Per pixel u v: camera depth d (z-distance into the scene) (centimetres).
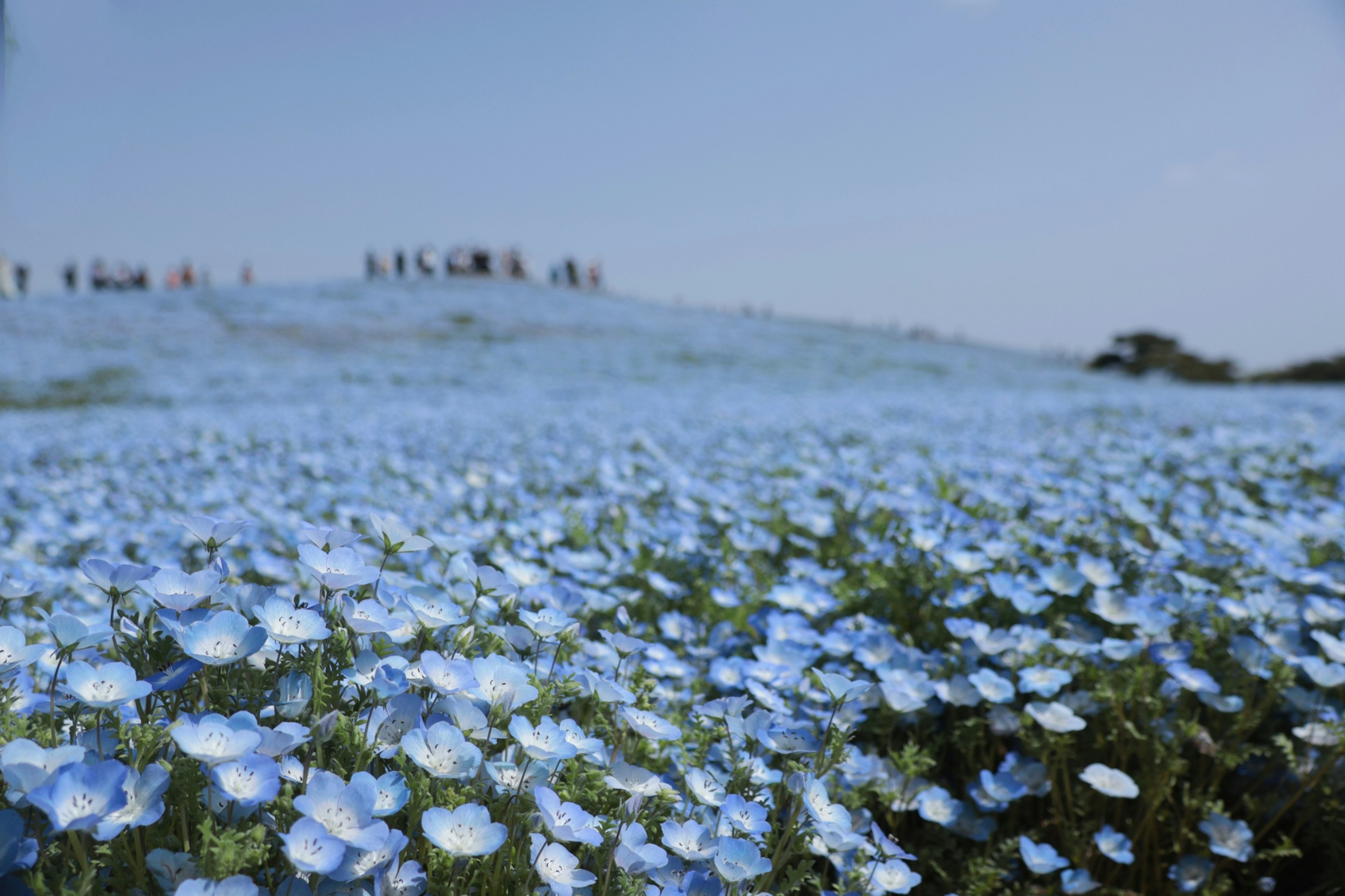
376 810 114
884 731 211
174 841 116
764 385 2386
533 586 216
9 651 134
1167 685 221
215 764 108
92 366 2309
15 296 3788
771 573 337
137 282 4541
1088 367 4712
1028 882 201
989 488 425
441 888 115
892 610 284
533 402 1573
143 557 346
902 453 670
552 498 504
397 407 1409
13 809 114
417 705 134
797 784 146
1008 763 216
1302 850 213
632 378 2453
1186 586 260
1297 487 492
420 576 267
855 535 369
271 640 138
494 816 134
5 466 680
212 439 815
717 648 264
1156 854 200
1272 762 222
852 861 170
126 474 606
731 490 467
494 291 4422
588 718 179
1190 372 4000
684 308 4775
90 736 132
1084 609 272
